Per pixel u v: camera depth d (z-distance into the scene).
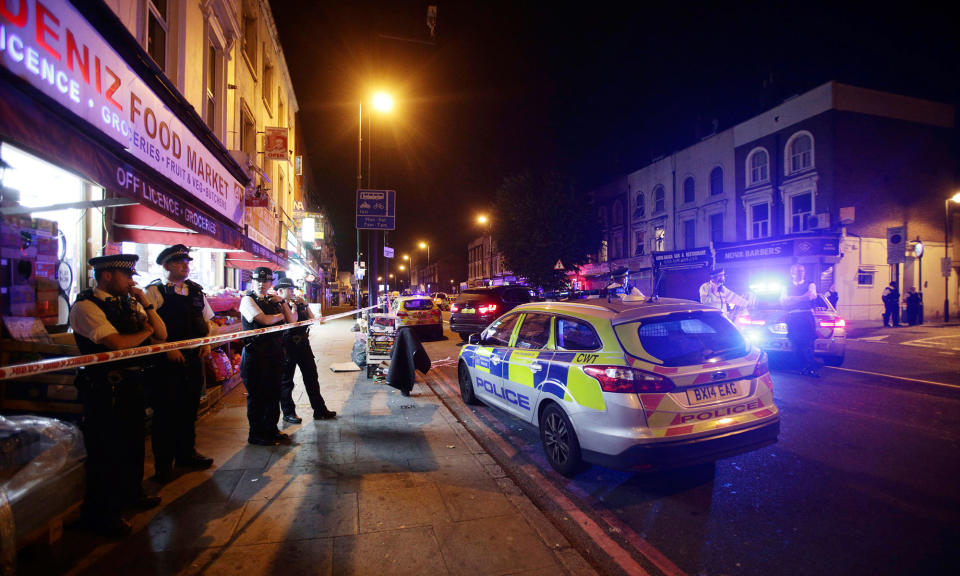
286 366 5.57
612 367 3.69
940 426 5.43
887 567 2.79
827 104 19.89
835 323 9.01
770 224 22.14
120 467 2.98
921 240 21.50
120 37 4.22
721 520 3.40
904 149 21.23
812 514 3.46
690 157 26.84
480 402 6.71
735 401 3.79
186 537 2.94
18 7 2.84
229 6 10.14
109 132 4.12
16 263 4.10
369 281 12.59
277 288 5.69
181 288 4.07
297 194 24.50
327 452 4.55
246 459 4.32
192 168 6.44
